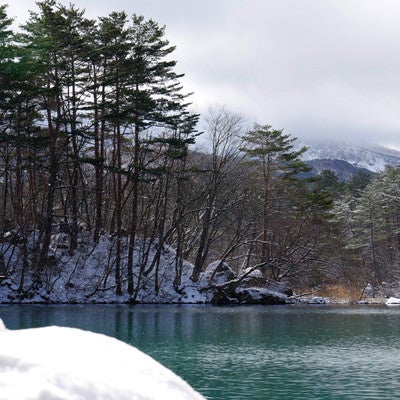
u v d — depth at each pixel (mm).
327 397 10758
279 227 58250
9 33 34969
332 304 49812
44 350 1973
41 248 42750
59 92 38531
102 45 42344
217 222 50812
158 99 42219
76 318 26484
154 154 50312
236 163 50031
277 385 11891
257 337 20672
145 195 51531
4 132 38062
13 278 39688
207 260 66250
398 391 11344
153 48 41531
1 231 41719
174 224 45094
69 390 1706
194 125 43438
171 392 1955
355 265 74562
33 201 41594
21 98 37125
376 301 56531
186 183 49812
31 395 1597
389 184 95188
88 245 44469
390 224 88000
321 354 16547
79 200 51719
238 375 13055
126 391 1812
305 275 59438
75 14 41906
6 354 1832
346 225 90875
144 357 2152
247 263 51969
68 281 40344
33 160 38969
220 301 44375
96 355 2027
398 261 83250
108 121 42438
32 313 29156
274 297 46812
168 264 46719
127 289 42188
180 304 42312
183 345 18078
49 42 36500
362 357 16031
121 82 42625
